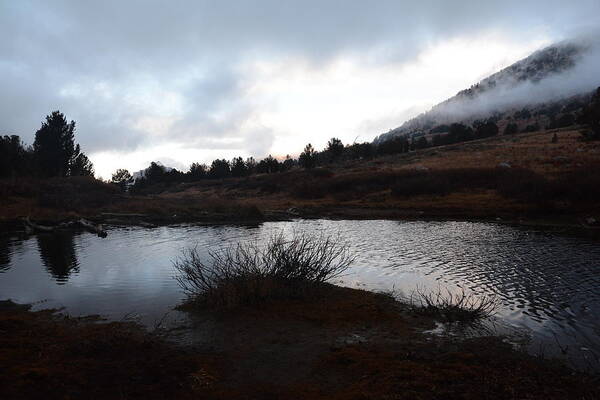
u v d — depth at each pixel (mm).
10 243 24312
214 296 11211
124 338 8750
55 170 61750
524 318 10156
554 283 13328
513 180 43438
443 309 10578
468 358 7621
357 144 104000
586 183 35375
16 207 39688
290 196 59062
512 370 7074
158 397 6141
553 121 128625
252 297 11203
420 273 15125
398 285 13516
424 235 25375
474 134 120562
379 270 15688
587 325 9633
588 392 6270
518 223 30109
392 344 8461
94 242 24562
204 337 8961
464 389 6258
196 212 42406
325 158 103062
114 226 33969
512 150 74688
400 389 6242
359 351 7949
